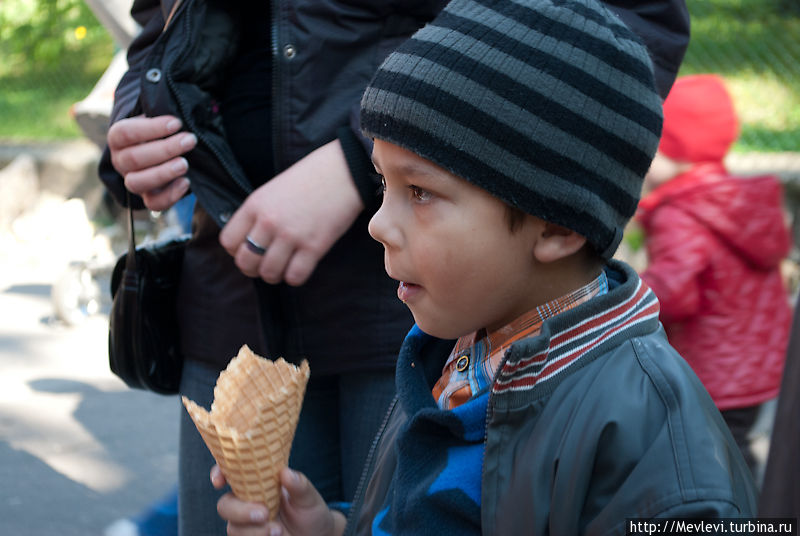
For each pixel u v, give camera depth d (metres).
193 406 1.25
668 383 1.07
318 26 1.76
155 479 3.98
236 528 1.29
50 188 9.39
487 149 1.08
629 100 1.11
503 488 1.11
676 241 2.57
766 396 2.59
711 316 2.58
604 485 1.05
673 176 2.65
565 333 1.13
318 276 1.82
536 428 1.11
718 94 2.68
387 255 1.17
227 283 1.89
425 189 1.12
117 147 1.83
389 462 1.33
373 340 1.82
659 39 1.75
